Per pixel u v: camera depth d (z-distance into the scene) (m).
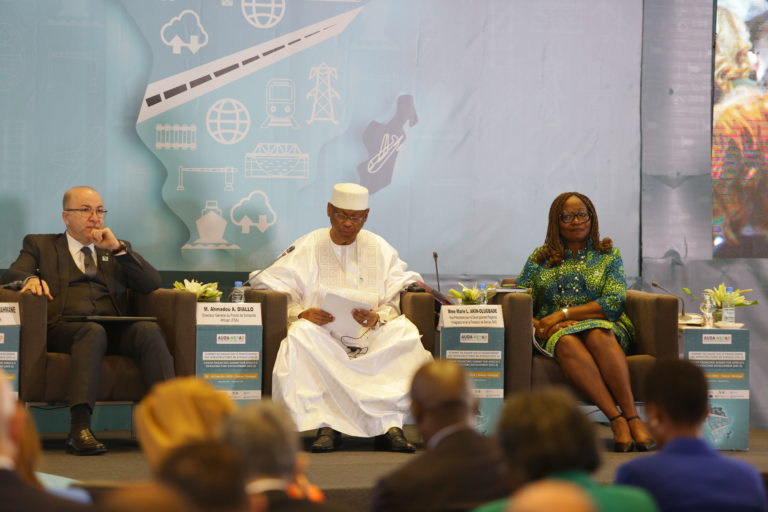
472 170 11.37
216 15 10.98
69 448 8.62
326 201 11.20
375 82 11.23
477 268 11.40
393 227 11.28
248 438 3.20
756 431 11.41
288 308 9.84
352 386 9.12
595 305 9.95
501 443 3.52
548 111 11.44
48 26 10.73
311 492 3.72
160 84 10.91
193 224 11.00
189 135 10.98
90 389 8.59
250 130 11.06
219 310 9.23
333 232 10.18
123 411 10.75
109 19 10.81
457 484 4.13
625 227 11.54
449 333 9.46
